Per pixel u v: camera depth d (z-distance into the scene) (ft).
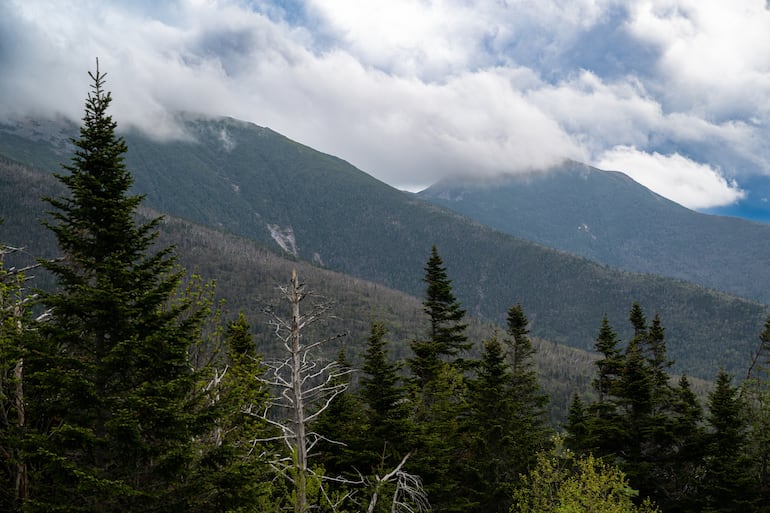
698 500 90.12
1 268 38.68
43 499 34.58
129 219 39.83
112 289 36.86
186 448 36.42
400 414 75.82
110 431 34.30
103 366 36.96
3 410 36.37
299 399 40.06
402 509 59.06
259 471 39.75
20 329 38.47
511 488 84.89
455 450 89.30
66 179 38.81
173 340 38.91
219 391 45.96
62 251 39.70
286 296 40.01
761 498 86.79
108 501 35.58
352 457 73.77
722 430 93.97
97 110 40.09
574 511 62.59
